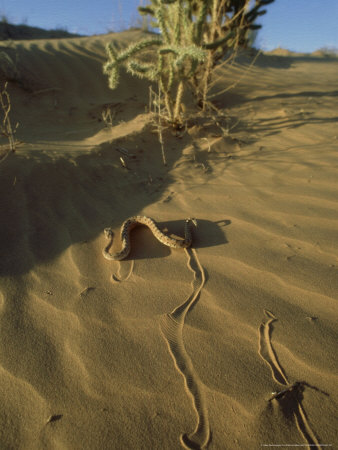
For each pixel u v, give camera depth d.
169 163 4.63
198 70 6.55
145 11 9.13
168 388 1.82
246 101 7.75
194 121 5.99
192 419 1.68
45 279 2.59
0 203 3.26
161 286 2.55
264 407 1.70
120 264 2.81
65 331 2.17
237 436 1.59
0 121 5.73
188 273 2.67
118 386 1.84
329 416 1.64
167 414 1.71
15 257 2.76
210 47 6.02
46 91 7.29
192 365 1.94
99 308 2.35
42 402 1.77
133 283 2.58
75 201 3.56
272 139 5.29
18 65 7.63
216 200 3.67
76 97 7.41
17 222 3.12
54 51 8.91
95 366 1.95
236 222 3.25
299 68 14.32
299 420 1.64
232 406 1.72
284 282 2.46
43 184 3.63
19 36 16.75
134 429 1.65
